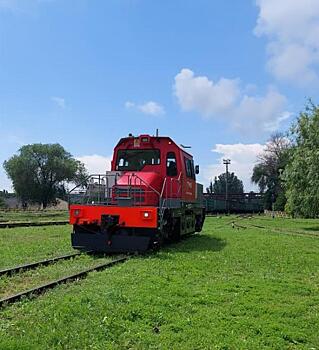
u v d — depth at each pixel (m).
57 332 5.78
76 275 9.77
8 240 18.59
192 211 20.67
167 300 7.58
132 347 5.53
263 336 6.07
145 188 14.96
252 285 9.23
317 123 35.28
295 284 9.64
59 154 97.94
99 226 14.48
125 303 7.29
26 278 10.00
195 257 13.32
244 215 69.44
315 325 6.68
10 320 6.44
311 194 34.31
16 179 94.31
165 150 17.16
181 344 5.66
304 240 21.25
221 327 6.34
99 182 15.25
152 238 14.33
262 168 104.00
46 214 55.53
